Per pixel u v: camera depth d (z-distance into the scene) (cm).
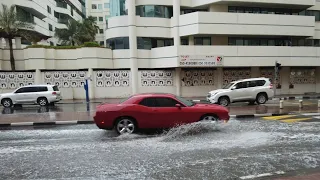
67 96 2456
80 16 6241
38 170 582
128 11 2544
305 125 1060
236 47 2502
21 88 1942
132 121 924
